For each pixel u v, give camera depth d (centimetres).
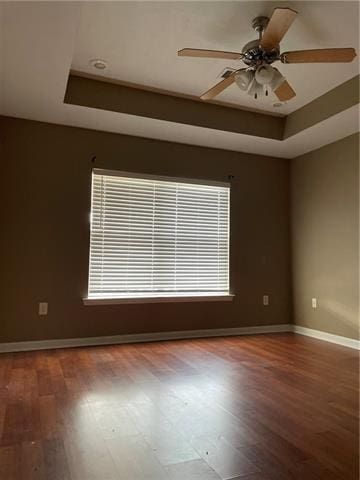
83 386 257
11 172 364
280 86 268
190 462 162
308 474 155
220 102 384
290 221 495
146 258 412
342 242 413
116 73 328
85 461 162
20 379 270
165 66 315
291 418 210
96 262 392
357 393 251
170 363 318
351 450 175
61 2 204
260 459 166
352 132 396
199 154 445
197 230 440
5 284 357
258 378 281
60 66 270
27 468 156
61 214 380
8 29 226
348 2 231
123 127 387
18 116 363
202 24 256
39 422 200
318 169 450
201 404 229
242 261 463
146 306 411
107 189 400
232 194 462
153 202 419
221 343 401
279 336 446
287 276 491
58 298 375
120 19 251
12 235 362
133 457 166
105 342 390
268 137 415
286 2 232
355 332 392
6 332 355
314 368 309
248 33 266
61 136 383
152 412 215
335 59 239
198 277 437
